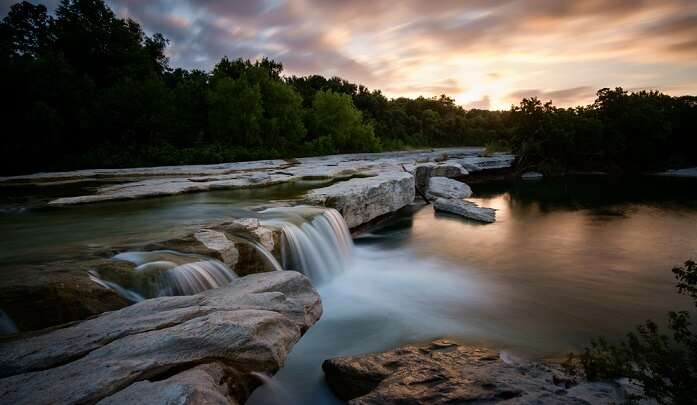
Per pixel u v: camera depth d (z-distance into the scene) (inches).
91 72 1754.4
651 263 544.7
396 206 856.3
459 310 386.6
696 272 191.8
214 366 183.9
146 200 624.7
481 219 853.2
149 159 1266.0
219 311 223.8
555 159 2044.8
